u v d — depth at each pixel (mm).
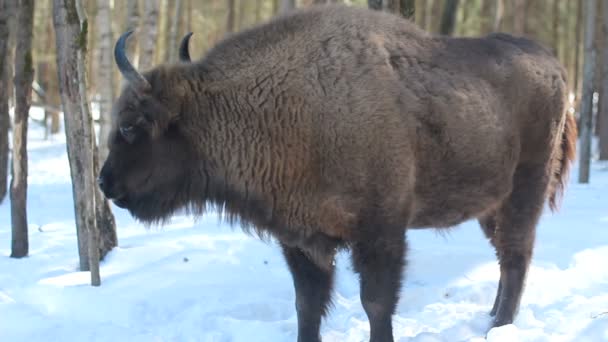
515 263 7773
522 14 28781
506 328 6828
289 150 6438
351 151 6305
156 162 6566
